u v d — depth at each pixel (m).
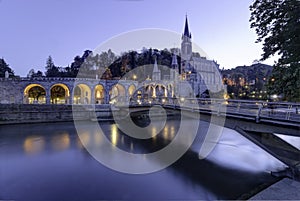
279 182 9.41
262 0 11.02
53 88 44.94
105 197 8.37
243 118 10.53
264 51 11.46
